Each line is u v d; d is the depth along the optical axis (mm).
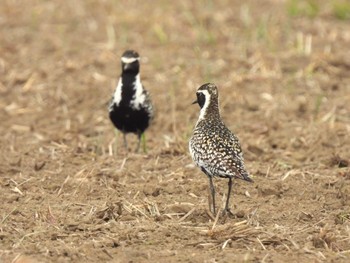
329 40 23062
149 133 17562
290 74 20766
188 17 24797
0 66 21359
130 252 10852
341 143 16422
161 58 22078
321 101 18984
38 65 21516
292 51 22094
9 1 26953
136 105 15883
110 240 11227
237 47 22688
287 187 13664
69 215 12430
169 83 20328
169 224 11891
